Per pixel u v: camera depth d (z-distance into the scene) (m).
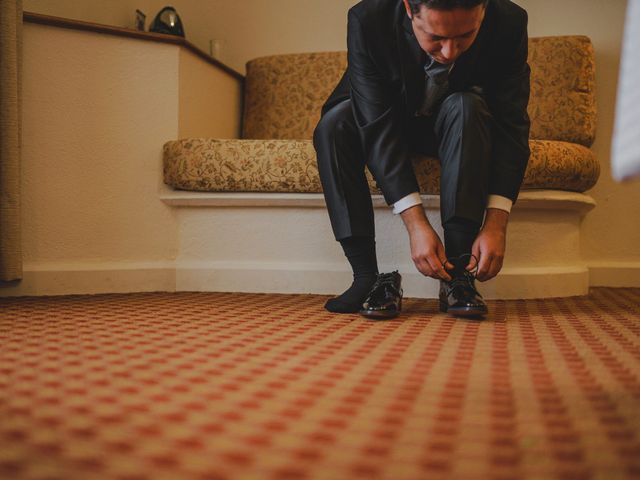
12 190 1.86
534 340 1.25
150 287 2.12
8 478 0.55
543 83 2.42
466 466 0.59
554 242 2.08
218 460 0.60
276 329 1.36
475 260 1.50
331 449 0.63
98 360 1.04
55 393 0.83
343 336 1.28
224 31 2.94
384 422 0.72
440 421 0.73
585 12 2.61
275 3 2.90
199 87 2.36
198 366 1.00
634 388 0.88
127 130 2.11
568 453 0.62
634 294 2.20
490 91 1.60
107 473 0.56
